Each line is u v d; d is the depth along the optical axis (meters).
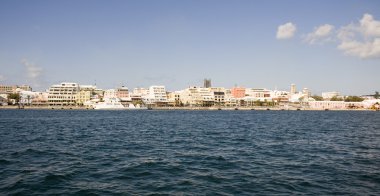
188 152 37.78
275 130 71.94
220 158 33.50
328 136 57.94
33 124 88.94
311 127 82.25
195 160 32.34
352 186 22.61
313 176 25.47
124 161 31.56
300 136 57.81
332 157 34.47
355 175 25.86
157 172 26.77
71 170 27.20
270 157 34.38
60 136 55.66
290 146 43.47
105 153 36.62
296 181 23.94
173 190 21.67
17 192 20.94
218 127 81.56
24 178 24.30
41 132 63.44
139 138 53.47
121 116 154.00
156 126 84.69
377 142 48.59
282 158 33.72
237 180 24.25
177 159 32.88
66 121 106.69
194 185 22.88
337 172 26.92
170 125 89.12
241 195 20.61
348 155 35.84
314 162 31.45
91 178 24.67
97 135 58.34
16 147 40.72
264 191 21.45
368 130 72.75
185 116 159.75
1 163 29.83
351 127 82.88
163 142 47.91
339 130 72.44
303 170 27.72
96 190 21.56
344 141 49.75
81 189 21.75
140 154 36.09
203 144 45.59
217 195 20.62
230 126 85.62
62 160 31.86
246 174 26.17
